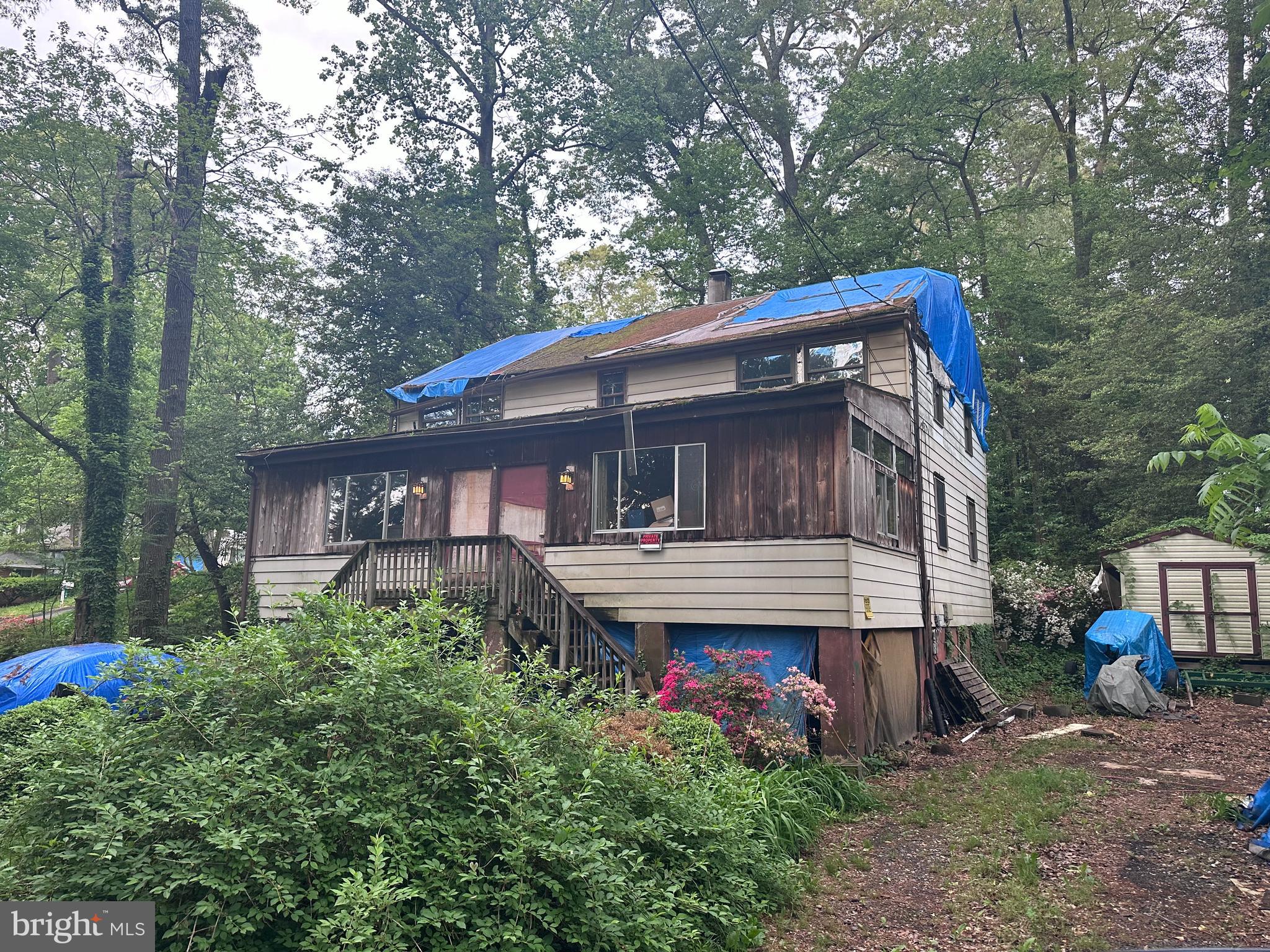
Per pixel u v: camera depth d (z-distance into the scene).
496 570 11.63
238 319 23.91
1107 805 8.48
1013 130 30.12
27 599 30.55
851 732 10.30
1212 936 5.31
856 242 25.27
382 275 26.22
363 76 28.88
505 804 4.84
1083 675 18.25
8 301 18.08
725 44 31.67
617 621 12.36
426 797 4.80
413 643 5.80
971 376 19.25
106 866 4.17
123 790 4.57
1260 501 4.07
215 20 21.84
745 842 6.27
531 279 32.34
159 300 30.16
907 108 25.75
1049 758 11.12
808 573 10.95
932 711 13.55
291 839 4.37
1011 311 25.47
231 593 24.33
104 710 5.38
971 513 19.06
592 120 29.61
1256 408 19.89
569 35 29.86
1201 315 21.02
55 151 17.20
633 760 6.21
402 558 12.40
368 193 25.97
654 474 12.49
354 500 15.98
